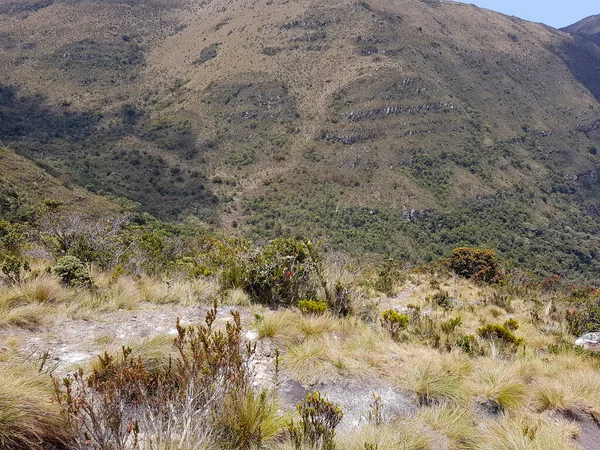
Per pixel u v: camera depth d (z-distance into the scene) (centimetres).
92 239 883
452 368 458
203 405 258
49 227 1030
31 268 673
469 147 12825
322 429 269
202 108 14788
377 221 9362
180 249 1421
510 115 16075
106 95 16838
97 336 398
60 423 229
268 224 8981
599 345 773
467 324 873
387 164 11425
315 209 9662
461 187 10906
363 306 692
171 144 12588
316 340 470
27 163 5459
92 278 638
